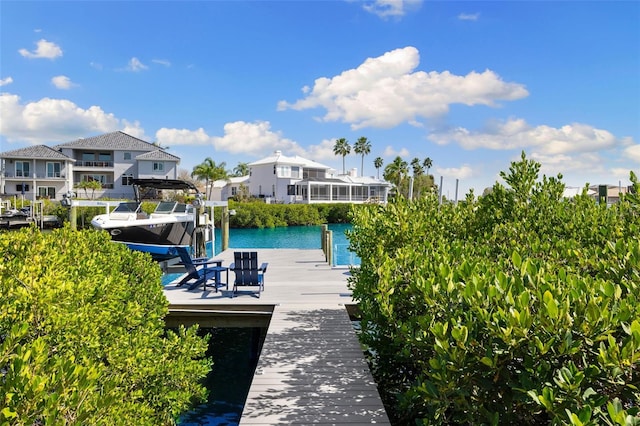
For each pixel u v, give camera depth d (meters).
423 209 6.30
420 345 2.88
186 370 4.19
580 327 2.06
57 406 1.88
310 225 42.78
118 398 2.68
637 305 2.12
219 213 37.28
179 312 7.43
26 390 1.83
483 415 2.41
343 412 3.86
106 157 45.78
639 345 1.82
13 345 2.13
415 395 3.13
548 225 4.88
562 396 1.91
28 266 3.43
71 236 5.38
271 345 5.55
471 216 5.80
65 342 2.94
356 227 6.98
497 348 2.26
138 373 3.59
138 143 46.53
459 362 2.24
